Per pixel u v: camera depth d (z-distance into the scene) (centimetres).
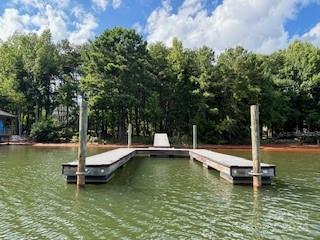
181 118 4291
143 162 2022
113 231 662
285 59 4956
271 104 4259
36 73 4509
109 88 3838
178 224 709
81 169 1103
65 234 642
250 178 1177
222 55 4328
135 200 923
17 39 4747
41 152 2577
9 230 661
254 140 1120
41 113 4822
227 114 4181
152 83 4144
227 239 623
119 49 3975
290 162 2009
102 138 4238
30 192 1005
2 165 1662
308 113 4538
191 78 4112
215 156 1673
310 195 1002
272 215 782
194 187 1128
